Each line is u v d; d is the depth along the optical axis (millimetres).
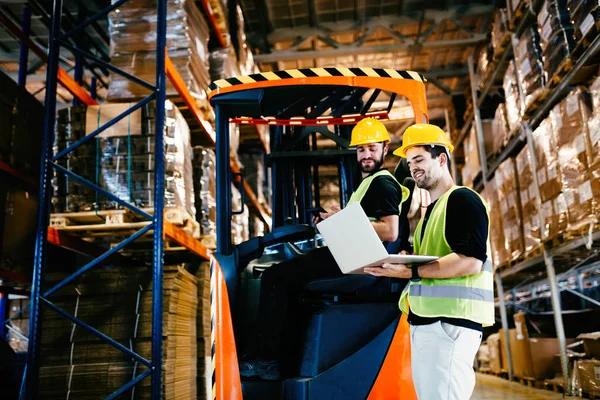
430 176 2283
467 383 2031
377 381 3012
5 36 9391
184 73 5516
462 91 12094
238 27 7801
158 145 4605
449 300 2053
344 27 10250
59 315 4758
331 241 2211
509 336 8422
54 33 5004
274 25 10289
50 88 4863
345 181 4215
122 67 5457
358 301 3504
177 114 5148
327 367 3197
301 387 3000
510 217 7734
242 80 3568
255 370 3168
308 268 3230
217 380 3047
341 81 3557
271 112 4035
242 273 3674
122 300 4734
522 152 7094
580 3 5141
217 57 6871
